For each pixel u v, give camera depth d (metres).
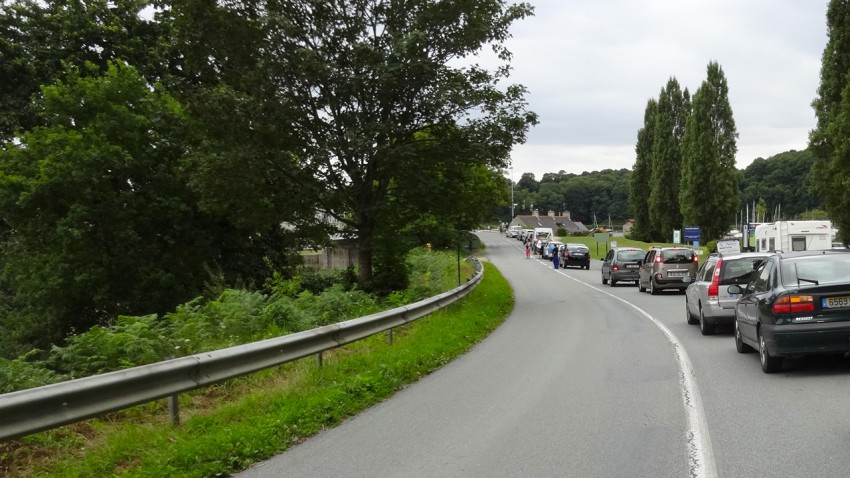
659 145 73.62
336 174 23.23
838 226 36.50
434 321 16.11
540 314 20.05
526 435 6.69
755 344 10.47
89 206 26.28
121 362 9.93
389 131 21.16
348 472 5.71
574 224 161.75
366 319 11.59
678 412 7.41
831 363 10.05
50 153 26.42
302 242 26.25
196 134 24.45
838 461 5.45
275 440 6.56
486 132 22.25
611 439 6.41
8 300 33.34
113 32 31.56
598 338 14.28
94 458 5.84
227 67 23.38
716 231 62.53
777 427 6.60
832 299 8.91
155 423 7.35
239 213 23.91
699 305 14.77
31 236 27.45
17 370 9.24
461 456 6.05
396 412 7.98
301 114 22.14
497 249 86.75
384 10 22.50
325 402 7.93
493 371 10.61
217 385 9.20
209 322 13.34
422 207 24.12
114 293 27.97
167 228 29.02
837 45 36.28
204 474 5.69
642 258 31.98
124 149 27.61
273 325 14.12
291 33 21.44
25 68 30.62
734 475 5.21
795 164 110.00
